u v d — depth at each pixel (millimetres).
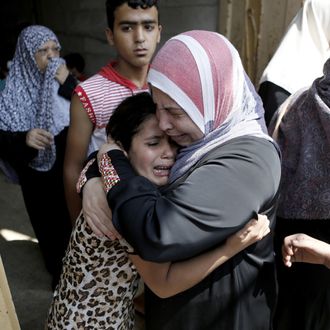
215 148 836
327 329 1253
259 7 2533
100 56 4238
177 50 806
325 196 1129
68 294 1062
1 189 3461
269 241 971
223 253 819
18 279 2264
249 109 889
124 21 1357
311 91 1105
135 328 1862
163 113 848
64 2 4629
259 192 770
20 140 1824
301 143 1172
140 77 1452
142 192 777
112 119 952
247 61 2717
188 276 832
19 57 1936
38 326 1909
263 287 988
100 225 891
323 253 1056
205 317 931
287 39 1674
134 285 1121
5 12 6078
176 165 888
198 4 2957
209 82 793
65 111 1890
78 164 1494
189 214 720
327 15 1589
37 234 2133
